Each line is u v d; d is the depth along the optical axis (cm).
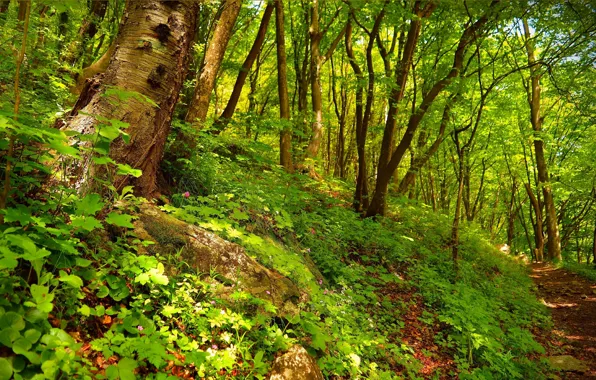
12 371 175
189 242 338
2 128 194
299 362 291
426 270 755
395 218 1136
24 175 280
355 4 942
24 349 181
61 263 234
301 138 1152
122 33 374
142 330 244
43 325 201
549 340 703
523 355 586
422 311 629
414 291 696
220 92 2188
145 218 330
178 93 397
